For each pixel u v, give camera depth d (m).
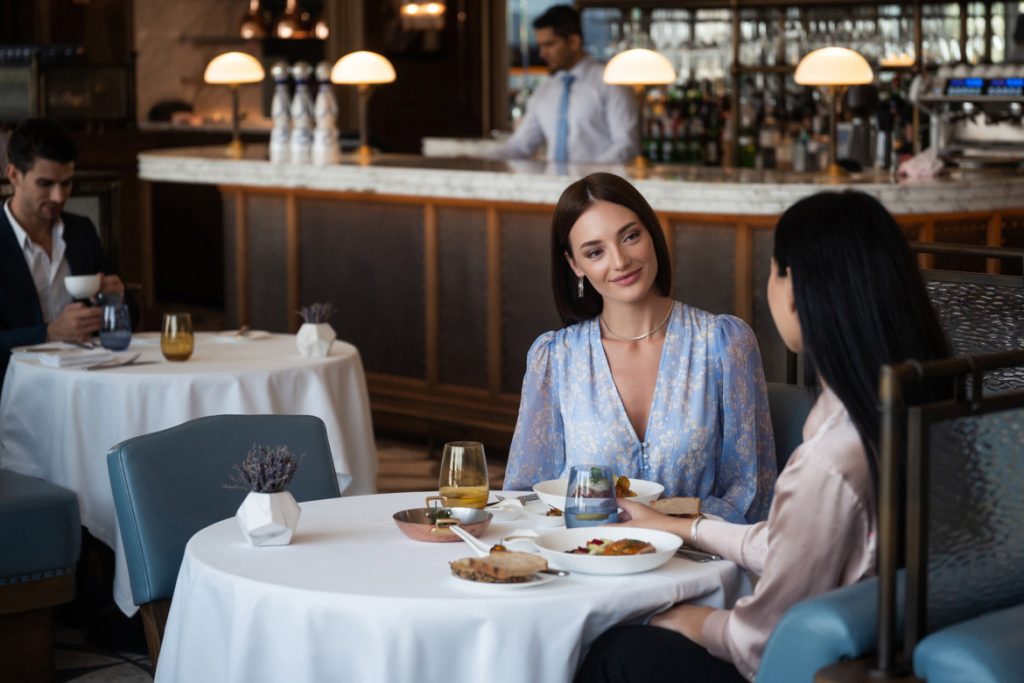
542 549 2.38
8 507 3.73
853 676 1.86
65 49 9.01
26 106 8.97
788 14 8.13
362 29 11.02
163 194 11.38
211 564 2.40
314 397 4.33
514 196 6.26
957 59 7.77
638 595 2.26
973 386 1.97
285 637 2.23
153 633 2.96
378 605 2.18
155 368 4.24
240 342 4.84
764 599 2.18
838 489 2.14
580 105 7.50
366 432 4.59
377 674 2.17
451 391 6.83
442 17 11.33
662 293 3.02
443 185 6.52
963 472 1.96
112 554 4.34
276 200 7.46
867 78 5.69
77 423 4.08
